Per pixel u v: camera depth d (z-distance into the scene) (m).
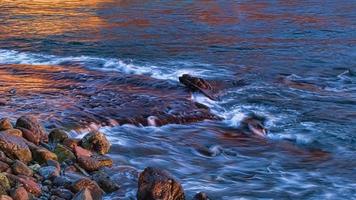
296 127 12.21
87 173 8.74
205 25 30.77
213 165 9.84
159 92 14.83
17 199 7.08
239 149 10.80
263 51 22.48
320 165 9.95
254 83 16.61
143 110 12.65
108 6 42.09
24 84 15.43
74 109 12.52
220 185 8.88
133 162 9.72
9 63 19.41
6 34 26.64
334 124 12.43
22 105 12.80
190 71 18.41
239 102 14.25
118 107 12.84
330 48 23.19
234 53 22.05
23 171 7.94
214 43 24.47
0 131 9.17
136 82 15.82
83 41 24.80
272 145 11.09
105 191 8.21
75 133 10.93
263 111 13.44
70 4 43.69
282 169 9.70
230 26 30.34
